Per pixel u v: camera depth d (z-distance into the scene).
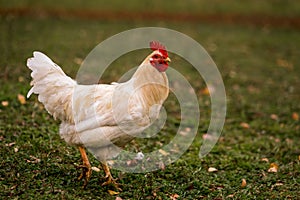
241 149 8.15
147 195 5.95
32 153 6.61
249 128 9.34
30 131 7.51
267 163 7.52
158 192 6.04
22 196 5.43
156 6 21.16
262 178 6.86
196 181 6.46
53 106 5.59
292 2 23.11
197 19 20.66
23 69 10.93
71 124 5.61
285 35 19.55
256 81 12.98
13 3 18.98
